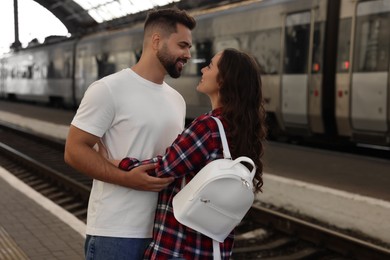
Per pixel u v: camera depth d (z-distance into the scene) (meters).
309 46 10.10
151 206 2.18
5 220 5.45
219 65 2.09
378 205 5.40
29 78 29.06
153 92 2.23
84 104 2.12
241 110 2.03
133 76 2.20
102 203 2.18
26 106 30.56
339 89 9.57
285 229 5.73
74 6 41.31
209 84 2.14
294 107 10.59
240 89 2.05
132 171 2.02
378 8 8.70
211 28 12.96
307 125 10.55
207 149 1.99
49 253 4.46
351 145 11.65
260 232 5.93
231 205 1.95
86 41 21.34
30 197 6.52
